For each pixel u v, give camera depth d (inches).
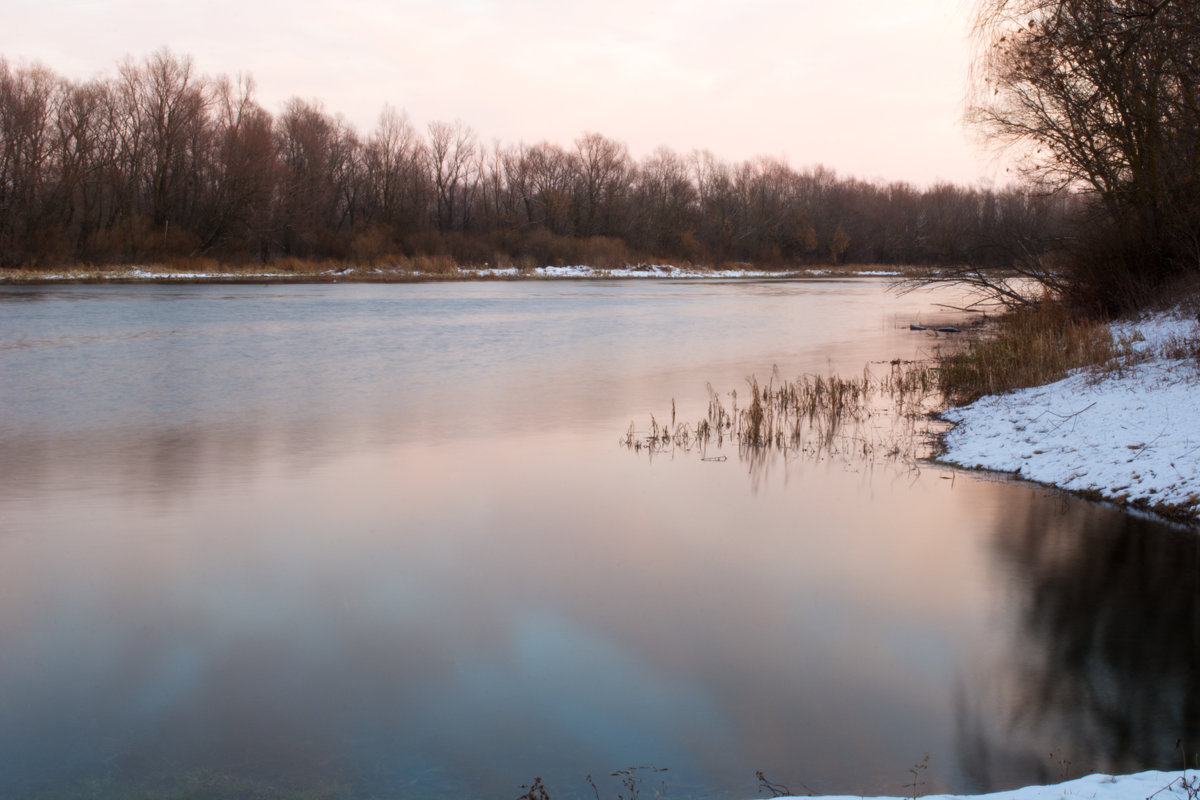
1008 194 1057.5
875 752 230.5
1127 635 300.4
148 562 364.8
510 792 213.0
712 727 241.8
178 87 2438.5
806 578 349.7
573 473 507.2
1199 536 386.9
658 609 320.5
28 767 224.2
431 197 3292.3
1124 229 833.5
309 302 1674.5
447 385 807.7
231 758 228.2
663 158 3791.8
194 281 2197.3
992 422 585.9
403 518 424.2
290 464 524.7
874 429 612.4
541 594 334.0
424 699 257.6
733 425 629.3
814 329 1314.0
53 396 738.2
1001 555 372.8
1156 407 507.5
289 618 312.8
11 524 411.5
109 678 270.2
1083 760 227.6
